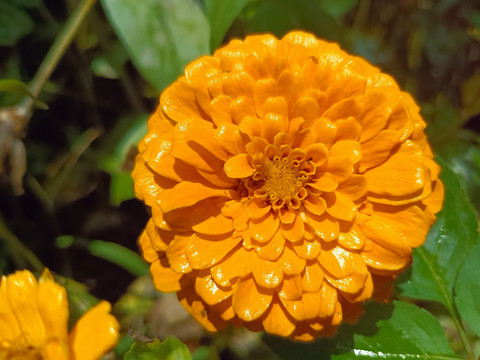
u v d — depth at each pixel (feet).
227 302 0.77
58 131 1.16
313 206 0.78
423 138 0.79
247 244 0.76
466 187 1.11
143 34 0.99
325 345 0.84
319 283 0.76
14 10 1.12
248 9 1.05
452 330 1.03
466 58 1.28
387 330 0.84
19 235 1.13
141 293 1.06
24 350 0.75
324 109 0.78
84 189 1.15
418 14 1.27
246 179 0.79
